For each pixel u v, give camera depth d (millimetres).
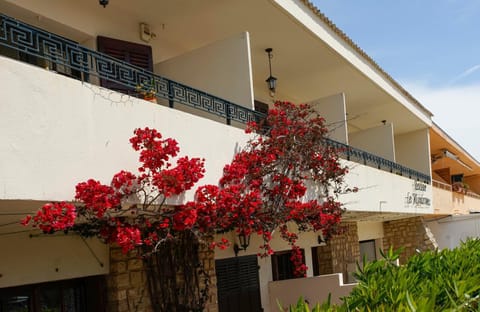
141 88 6211
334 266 12820
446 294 4344
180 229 5559
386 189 12508
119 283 6605
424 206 16094
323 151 8609
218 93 7980
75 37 7887
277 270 10992
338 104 11578
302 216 7715
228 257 9234
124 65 5547
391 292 4172
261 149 7348
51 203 4402
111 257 6680
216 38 9508
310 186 8609
